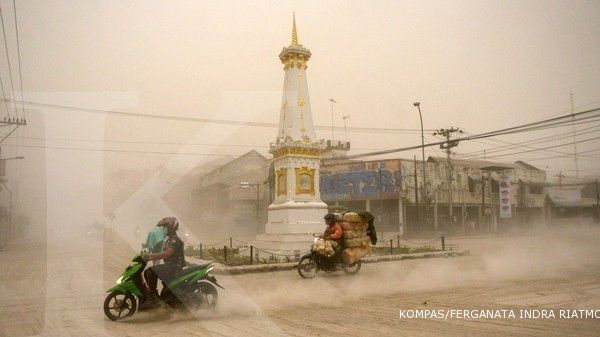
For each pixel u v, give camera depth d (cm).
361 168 3512
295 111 1495
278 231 1442
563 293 734
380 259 1342
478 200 3900
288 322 534
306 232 1401
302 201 1456
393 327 508
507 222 4075
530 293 736
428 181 3544
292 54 1524
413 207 3528
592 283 847
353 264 1020
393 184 3372
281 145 1481
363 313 588
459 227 3662
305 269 992
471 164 4153
